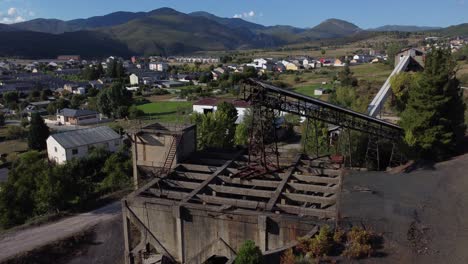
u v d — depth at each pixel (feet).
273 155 102.17
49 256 88.43
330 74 491.72
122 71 609.83
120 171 155.84
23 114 353.72
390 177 91.45
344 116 106.73
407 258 55.88
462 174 94.48
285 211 72.74
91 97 405.39
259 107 91.71
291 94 91.20
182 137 100.53
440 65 121.19
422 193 80.69
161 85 503.20
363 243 58.49
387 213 69.92
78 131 206.80
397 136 123.65
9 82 522.47
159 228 77.97
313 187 82.17
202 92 412.57
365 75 392.27
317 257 55.62
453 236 62.28
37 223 105.50
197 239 75.10
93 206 117.91
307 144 136.46
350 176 91.45
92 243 94.58
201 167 95.96
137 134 102.27
